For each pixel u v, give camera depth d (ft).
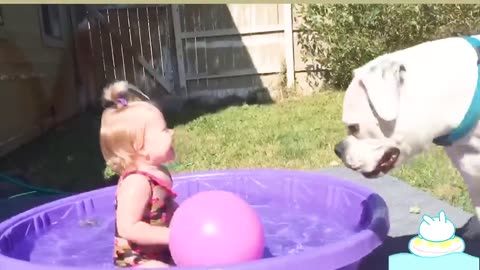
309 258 7.32
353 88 9.04
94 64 33.58
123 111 9.68
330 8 29.14
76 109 33.35
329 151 19.30
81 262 10.25
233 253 8.28
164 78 33.22
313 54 31.50
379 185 15.17
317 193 12.16
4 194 17.44
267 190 12.90
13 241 10.59
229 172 13.21
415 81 8.75
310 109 26.99
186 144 21.74
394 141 8.93
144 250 9.23
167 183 9.73
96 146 23.20
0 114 22.74
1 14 24.08
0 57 23.35
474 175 9.40
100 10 33.24
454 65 8.81
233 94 32.81
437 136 9.04
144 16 33.04
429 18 27.35
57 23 31.94
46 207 11.90
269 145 20.76
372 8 27.89
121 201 9.25
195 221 8.50
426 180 15.17
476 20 26.73
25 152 23.39
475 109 8.70
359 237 7.98
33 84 27.17
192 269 7.09
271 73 32.50
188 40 32.76
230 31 32.30
